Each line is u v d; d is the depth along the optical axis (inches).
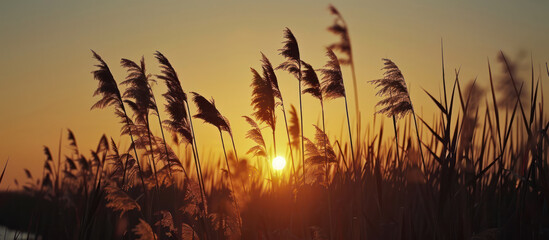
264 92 193.2
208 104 190.5
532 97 145.4
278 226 191.9
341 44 166.7
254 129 206.4
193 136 188.7
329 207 169.2
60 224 237.9
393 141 187.5
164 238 193.6
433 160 163.0
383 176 185.0
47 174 341.1
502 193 162.1
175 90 188.4
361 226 161.8
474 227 152.6
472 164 149.9
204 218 179.6
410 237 151.6
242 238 175.8
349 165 191.0
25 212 288.0
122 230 209.9
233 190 188.4
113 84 195.0
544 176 140.2
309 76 185.8
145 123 196.4
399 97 164.4
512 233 151.3
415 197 164.6
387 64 167.0
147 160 206.4
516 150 162.2
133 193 226.1
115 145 202.8
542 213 148.0
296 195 184.7
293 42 189.6
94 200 178.1
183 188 204.2
